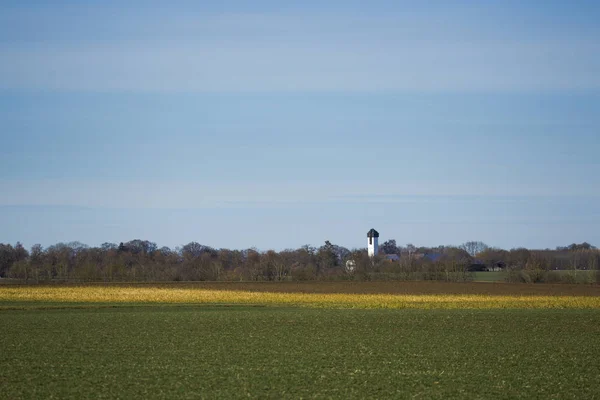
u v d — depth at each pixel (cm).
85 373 12312
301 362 13612
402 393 10900
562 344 16462
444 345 16175
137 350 15062
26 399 10331
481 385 11525
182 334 17925
